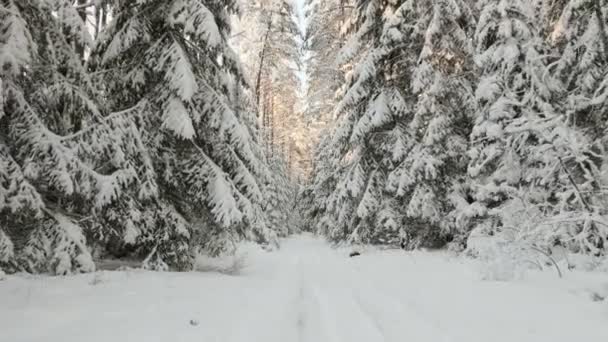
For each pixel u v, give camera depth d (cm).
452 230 1423
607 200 895
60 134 882
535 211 912
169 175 1039
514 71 1202
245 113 1538
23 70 762
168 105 985
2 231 728
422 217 1409
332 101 2836
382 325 572
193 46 1110
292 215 4469
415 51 1557
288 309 674
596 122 1070
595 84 1096
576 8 1123
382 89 1559
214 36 977
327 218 2488
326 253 1861
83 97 852
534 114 1096
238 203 1065
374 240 1791
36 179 773
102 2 1065
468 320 551
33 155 750
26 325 468
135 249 1108
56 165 759
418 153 1426
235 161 1129
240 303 675
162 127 978
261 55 2886
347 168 1822
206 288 790
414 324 563
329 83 2706
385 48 1539
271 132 3672
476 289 714
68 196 845
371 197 1609
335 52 2570
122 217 934
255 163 1140
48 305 564
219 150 1128
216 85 1177
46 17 823
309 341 511
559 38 1248
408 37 1561
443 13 1420
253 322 557
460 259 1146
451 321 557
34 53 754
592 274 719
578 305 547
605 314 501
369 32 1666
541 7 1348
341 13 2303
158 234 1004
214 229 1135
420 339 498
